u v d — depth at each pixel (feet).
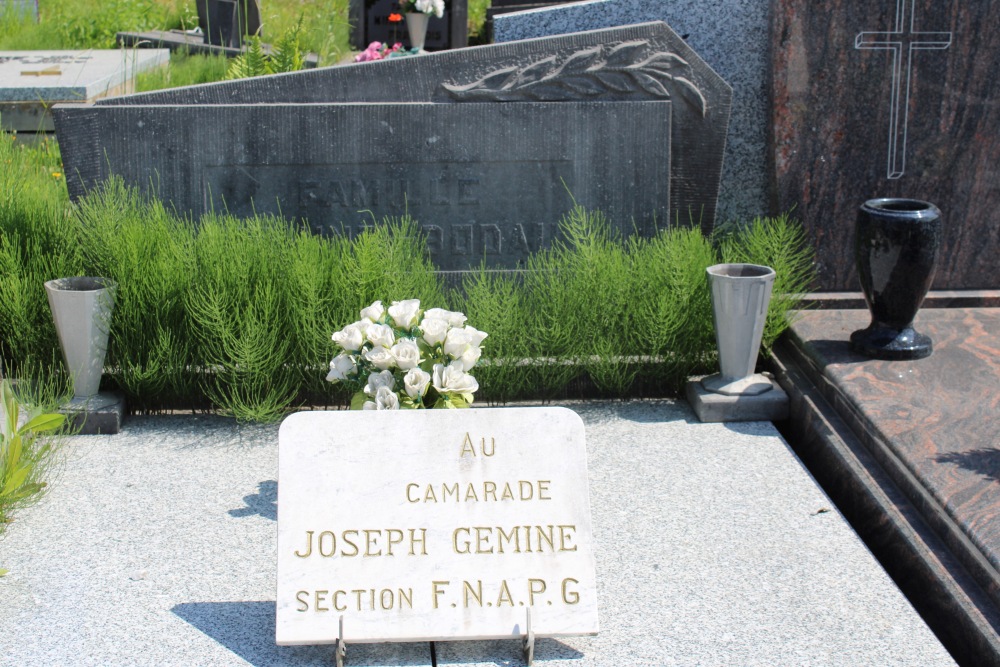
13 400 11.79
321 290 15.11
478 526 9.57
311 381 15.11
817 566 11.02
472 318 15.79
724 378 15.31
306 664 9.32
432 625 9.29
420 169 17.07
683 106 17.61
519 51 16.98
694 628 9.91
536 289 16.17
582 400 15.89
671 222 18.34
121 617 9.98
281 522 9.49
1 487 11.21
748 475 13.17
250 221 16.21
